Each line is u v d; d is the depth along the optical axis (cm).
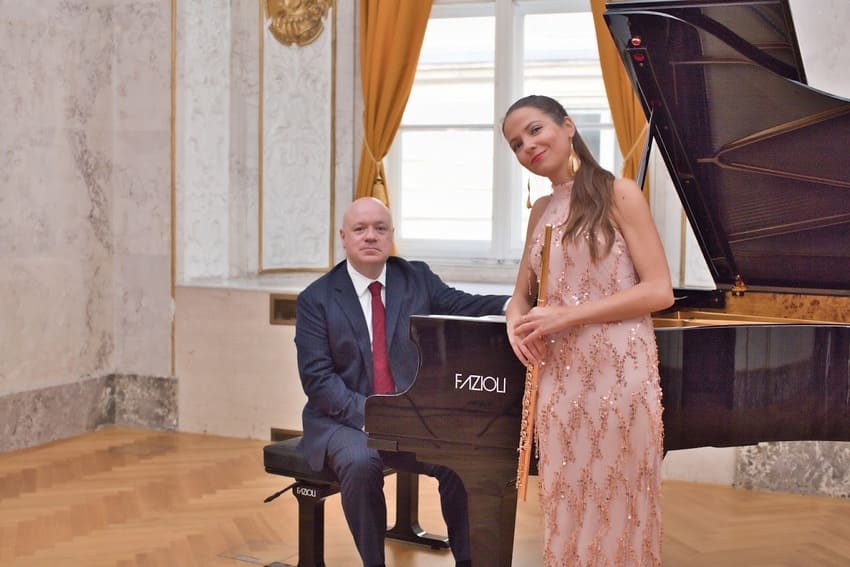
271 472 372
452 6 664
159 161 629
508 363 287
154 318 634
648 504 274
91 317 630
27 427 583
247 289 604
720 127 325
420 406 297
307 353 360
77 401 618
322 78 661
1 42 557
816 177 326
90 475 521
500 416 288
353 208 363
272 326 598
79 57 613
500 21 643
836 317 357
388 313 366
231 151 668
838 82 483
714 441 307
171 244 628
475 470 293
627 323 276
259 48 659
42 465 541
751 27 290
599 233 274
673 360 298
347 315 361
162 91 625
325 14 656
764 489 502
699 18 293
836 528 439
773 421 310
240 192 671
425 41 674
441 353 294
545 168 282
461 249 675
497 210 656
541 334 272
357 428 350
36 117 583
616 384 273
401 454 348
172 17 620
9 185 567
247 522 442
